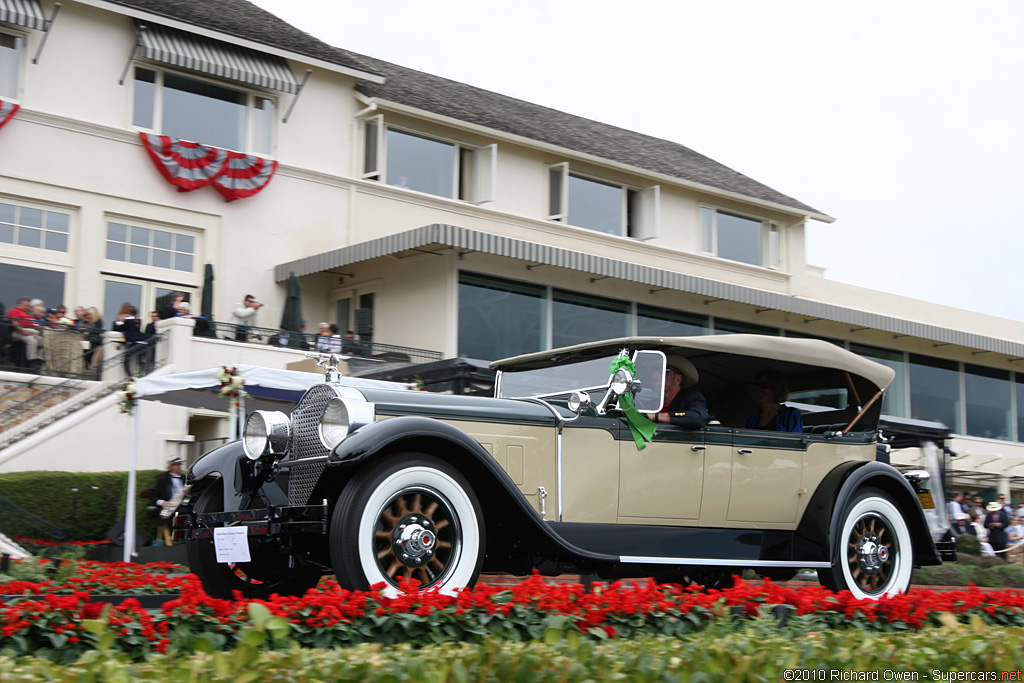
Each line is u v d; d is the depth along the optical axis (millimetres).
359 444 4918
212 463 5992
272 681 3006
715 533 6445
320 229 18578
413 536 5020
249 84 18188
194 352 15016
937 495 15141
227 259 17516
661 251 23188
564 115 25453
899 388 25250
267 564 6031
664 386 6336
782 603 5188
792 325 23359
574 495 5941
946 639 4340
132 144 16719
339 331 19250
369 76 19109
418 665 3123
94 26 16625
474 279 17812
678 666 3488
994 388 27391
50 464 13438
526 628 4488
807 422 7598
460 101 21719
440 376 15117
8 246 15453
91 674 2922
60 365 14070
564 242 21578
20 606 3867
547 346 18797
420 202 19812
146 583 7020
